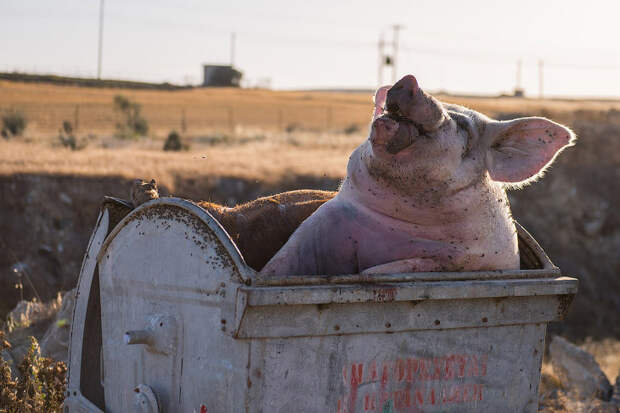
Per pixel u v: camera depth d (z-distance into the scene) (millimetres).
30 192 19531
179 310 3250
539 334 3715
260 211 4004
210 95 90312
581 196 32125
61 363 5086
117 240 3652
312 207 4152
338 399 3141
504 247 3764
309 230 3693
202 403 3137
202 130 51406
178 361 3252
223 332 3025
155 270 3389
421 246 3633
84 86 82875
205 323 3117
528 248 3986
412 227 3631
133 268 3531
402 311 3252
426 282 3330
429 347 3363
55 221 19203
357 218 3680
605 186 32875
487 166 3650
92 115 55656
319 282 3053
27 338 7023
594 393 8430
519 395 3666
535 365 3713
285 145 39844
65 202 19734
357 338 3170
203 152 33062
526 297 3607
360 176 3652
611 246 30859
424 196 3525
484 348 3533
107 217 3811
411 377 3322
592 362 8836
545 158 3604
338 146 40688
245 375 2951
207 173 23859
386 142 3357
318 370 3088
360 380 3189
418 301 3279
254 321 2912
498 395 3598
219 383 3055
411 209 3562
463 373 3477
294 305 2979
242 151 34625
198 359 3152
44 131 42656
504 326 3590
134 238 3531
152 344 3293
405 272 3514
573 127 37531
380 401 3248
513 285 3514
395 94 3328
